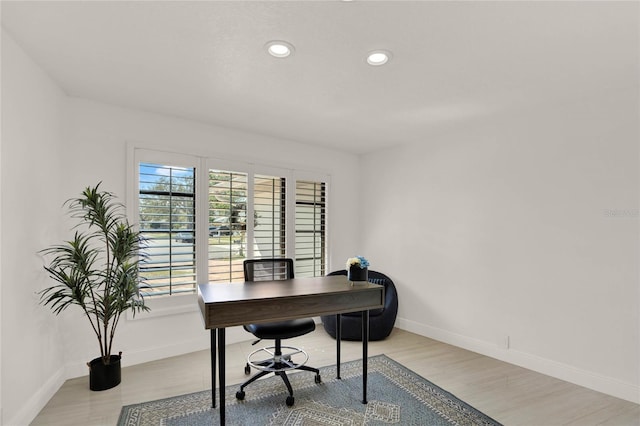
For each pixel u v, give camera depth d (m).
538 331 3.06
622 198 2.61
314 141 4.36
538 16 1.76
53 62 2.31
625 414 2.34
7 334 1.97
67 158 2.86
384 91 2.78
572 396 2.59
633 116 2.57
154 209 3.28
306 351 3.53
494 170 3.45
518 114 3.26
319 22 1.84
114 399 2.50
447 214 3.89
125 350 3.10
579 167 2.84
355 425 2.19
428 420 2.25
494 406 2.43
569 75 2.45
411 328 4.27
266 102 3.03
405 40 2.02
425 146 4.17
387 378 2.88
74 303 2.62
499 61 2.26
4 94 1.95
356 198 5.06
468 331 3.63
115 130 3.10
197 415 2.29
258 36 1.98
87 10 1.75
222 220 3.71
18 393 2.08
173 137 3.41
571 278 2.87
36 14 1.78
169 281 3.33
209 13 1.77
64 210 2.82
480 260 3.54
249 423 2.21
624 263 2.59
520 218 3.22
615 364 2.61
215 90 2.78
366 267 2.61
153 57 2.24
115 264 3.04
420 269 4.18
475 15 1.76
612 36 1.95
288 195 4.30
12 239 2.04
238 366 3.12
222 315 1.99
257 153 4.02
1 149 1.93
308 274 4.51
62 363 2.75
